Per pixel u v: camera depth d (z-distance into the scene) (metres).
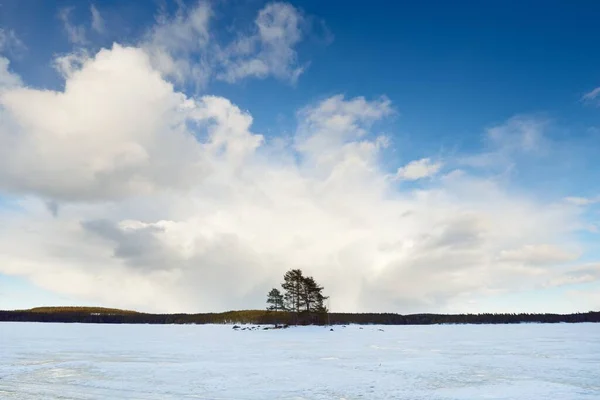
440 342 48.84
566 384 20.38
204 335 65.69
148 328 99.19
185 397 17.47
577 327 102.31
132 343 47.19
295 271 96.25
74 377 22.48
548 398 17.34
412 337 59.88
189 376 22.78
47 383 20.67
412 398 17.50
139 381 21.22
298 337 59.84
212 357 32.34
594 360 29.86
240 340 53.12
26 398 17.19
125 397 17.39
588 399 17.14
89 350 38.03
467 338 56.94
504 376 22.83
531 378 22.17
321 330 81.25
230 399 17.19
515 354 34.31
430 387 19.80
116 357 32.22
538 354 34.19
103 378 22.16
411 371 24.75
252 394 18.16
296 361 29.67
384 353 35.59
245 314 148.62
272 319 129.88
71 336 60.62
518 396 17.75
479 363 28.36
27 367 26.28
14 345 43.38
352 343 47.50
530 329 90.50
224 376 22.77
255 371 24.62
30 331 74.69
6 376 22.89
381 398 17.48
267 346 43.12
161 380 21.52
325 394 18.22
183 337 59.91
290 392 18.61
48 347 41.00
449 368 25.91
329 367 26.42
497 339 54.47
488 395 17.98
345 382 21.02
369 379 21.88
